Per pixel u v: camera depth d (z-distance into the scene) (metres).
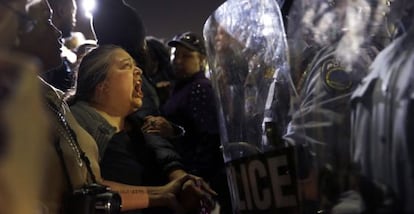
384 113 0.67
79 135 1.35
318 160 0.74
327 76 0.76
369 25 0.79
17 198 0.48
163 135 1.76
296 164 0.77
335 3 0.80
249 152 0.87
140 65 1.96
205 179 2.12
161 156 1.66
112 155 1.57
